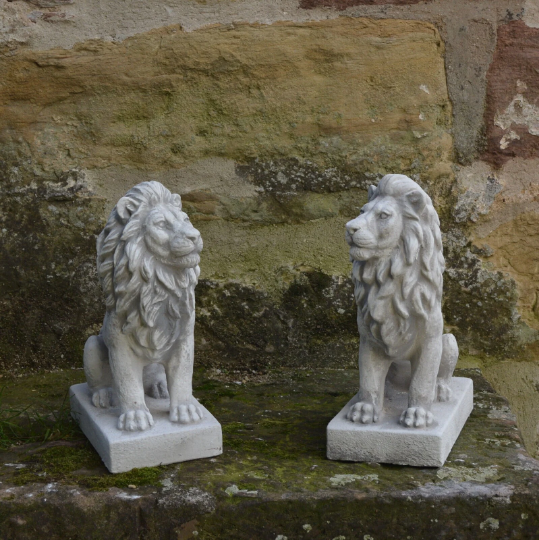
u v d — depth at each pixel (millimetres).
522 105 2336
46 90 2324
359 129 2369
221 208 2412
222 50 2316
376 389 1812
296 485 1662
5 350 2420
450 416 1806
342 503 1623
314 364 2441
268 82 2346
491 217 2381
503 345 2439
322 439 1908
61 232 2393
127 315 1750
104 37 2305
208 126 2373
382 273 1711
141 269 1701
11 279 2393
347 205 2404
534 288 2414
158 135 2373
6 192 2371
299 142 2383
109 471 1725
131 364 1800
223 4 2305
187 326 1811
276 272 2426
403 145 2375
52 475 1720
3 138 2350
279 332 2434
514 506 1622
